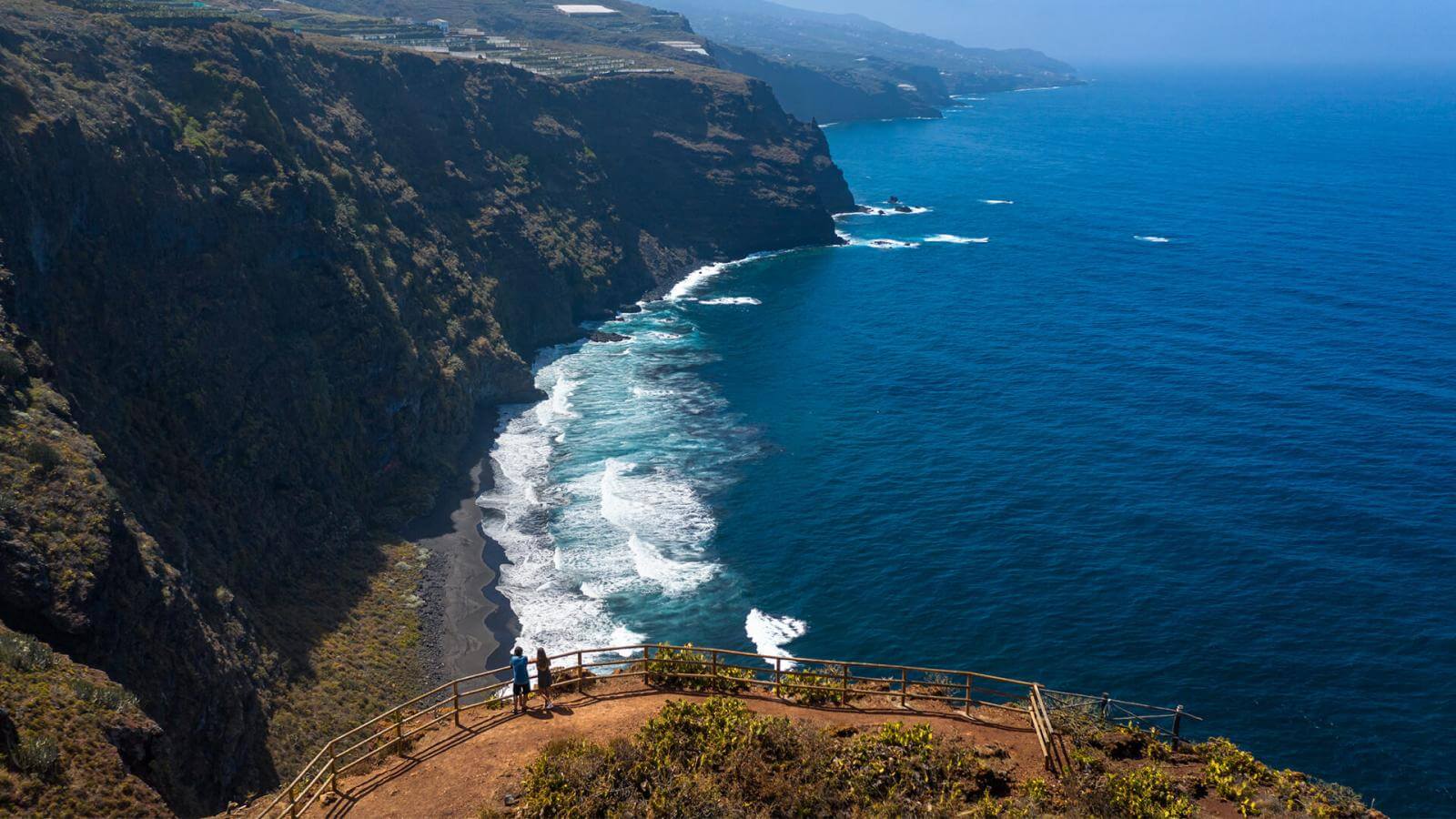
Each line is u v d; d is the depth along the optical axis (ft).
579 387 345.51
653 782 76.89
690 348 390.21
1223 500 253.85
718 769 78.89
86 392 177.99
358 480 243.60
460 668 188.65
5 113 181.88
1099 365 361.71
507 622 203.51
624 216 504.84
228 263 227.20
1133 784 77.05
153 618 139.64
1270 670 185.88
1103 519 245.45
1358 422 301.84
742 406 328.70
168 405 197.16
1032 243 574.97
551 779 76.74
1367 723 171.94
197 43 279.08
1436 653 190.19
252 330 226.38
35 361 161.58
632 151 529.86
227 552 191.01
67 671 109.91
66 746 95.20
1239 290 458.91
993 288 475.72
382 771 85.30
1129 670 186.39
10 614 119.44
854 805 75.61
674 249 514.27
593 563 226.79
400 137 375.45
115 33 261.85
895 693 95.66
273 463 215.72
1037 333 402.31
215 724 145.07
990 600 210.18
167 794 107.34
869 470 277.44
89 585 126.72
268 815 81.82
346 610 201.36
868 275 505.25
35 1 265.54
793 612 207.21
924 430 306.14
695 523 246.47
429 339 298.76
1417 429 295.89
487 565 225.97
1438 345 372.17
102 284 194.08
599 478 272.51
